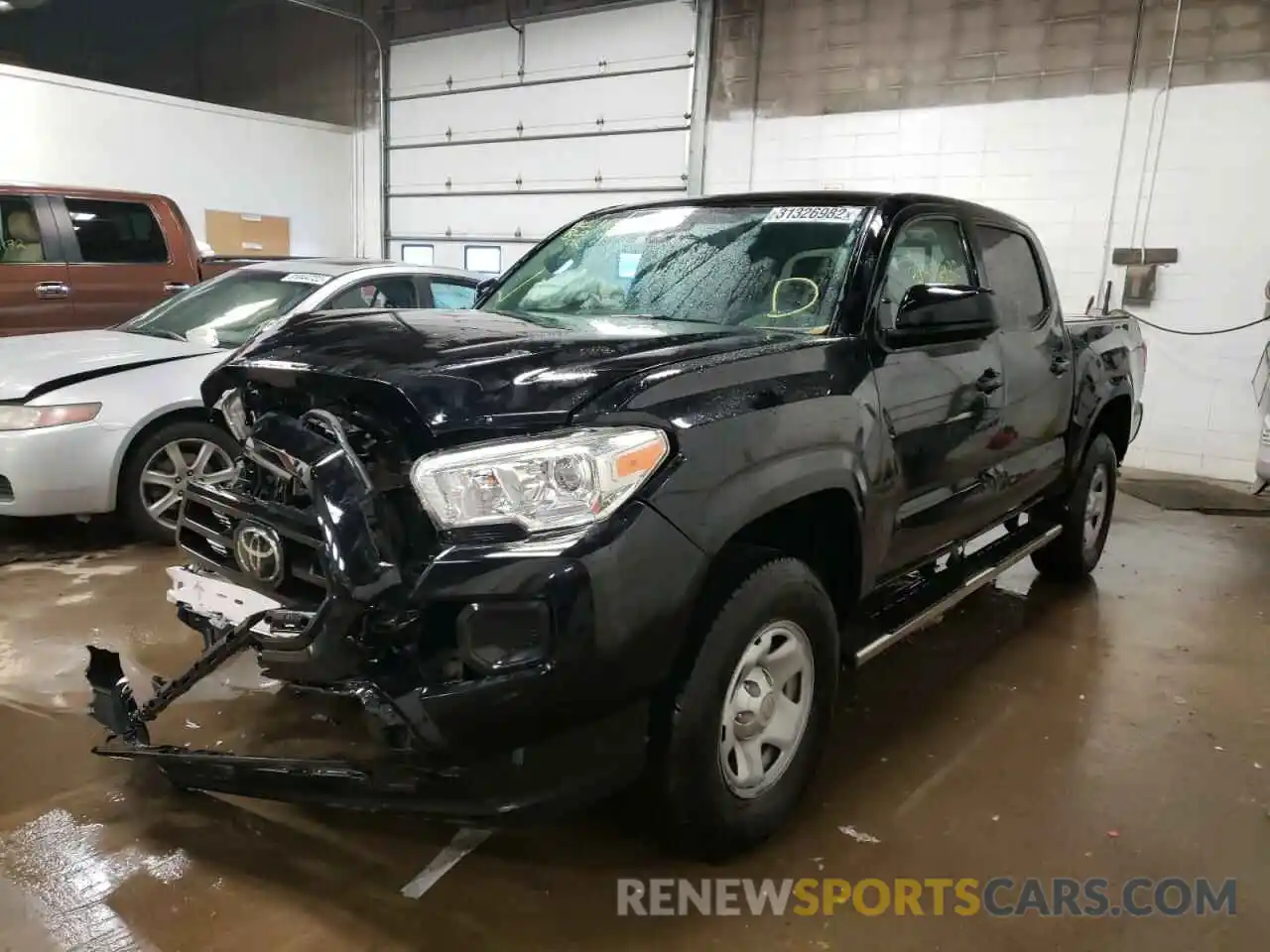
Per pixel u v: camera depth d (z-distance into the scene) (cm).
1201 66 766
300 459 211
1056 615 443
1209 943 218
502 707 189
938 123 891
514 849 244
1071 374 415
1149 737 321
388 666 199
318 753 241
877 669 373
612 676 196
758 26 972
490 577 188
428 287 584
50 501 434
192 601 249
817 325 276
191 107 1105
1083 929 221
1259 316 765
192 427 470
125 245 713
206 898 221
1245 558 550
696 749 219
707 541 207
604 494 194
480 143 1195
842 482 249
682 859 242
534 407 200
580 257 349
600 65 1080
